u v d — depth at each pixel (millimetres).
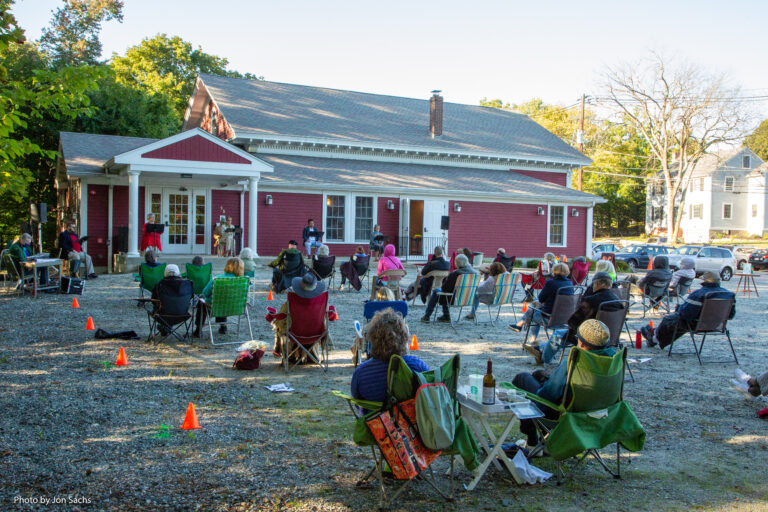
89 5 39031
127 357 7504
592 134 57312
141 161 17391
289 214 21875
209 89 26188
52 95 7137
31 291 13039
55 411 5348
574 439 3893
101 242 19328
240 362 7027
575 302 7871
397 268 12070
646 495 3936
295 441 4773
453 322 10812
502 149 28406
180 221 20438
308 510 3619
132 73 40938
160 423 5117
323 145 25047
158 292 8102
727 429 5281
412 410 3566
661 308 13375
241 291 8281
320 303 6961
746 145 62969
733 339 9938
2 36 5773
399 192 23281
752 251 30141
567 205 26500
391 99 31172
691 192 56000
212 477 4055
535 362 7770
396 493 3680
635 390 6574
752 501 3865
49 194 27453
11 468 4117
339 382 6598
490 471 4297
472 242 24641
